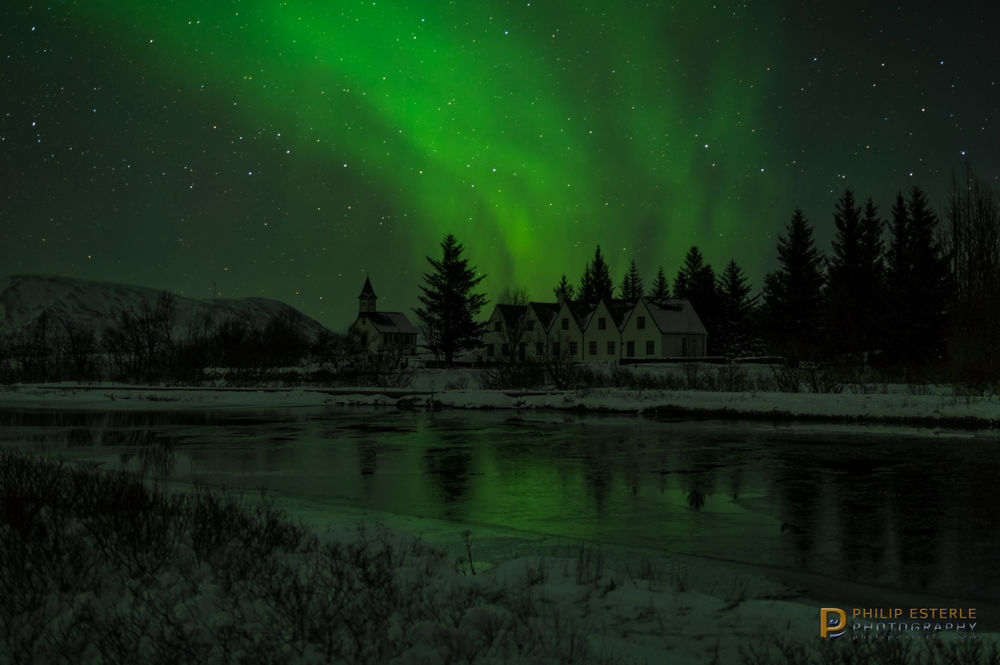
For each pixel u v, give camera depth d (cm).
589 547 956
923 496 1323
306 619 536
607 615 594
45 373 5981
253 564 685
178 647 493
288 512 1143
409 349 11162
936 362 3806
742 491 1386
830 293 5884
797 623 587
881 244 6141
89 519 826
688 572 829
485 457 1895
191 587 627
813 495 1340
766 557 908
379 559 712
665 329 7550
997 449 1952
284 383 4925
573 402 3391
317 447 2122
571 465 1739
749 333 8894
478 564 848
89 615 555
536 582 678
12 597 595
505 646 498
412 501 1302
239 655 482
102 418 3180
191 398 4284
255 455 1950
